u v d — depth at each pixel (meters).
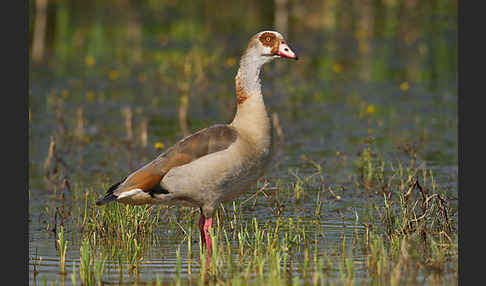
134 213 13.70
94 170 17.41
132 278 11.10
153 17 40.25
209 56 29.80
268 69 29.22
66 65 29.64
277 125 20.30
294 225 13.63
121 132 20.83
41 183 16.53
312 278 10.92
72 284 10.95
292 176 16.73
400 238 12.82
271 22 38.00
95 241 12.82
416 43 33.44
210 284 10.81
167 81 26.86
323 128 21.06
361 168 17.02
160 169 12.23
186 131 20.66
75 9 42.06
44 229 13.66
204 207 12.41
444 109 23.02
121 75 28.05
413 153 16.97
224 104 23.75
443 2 40.81
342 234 13.09
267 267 11.45
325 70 28.88
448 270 11.19
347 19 38.09
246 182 12.44
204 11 41.44
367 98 24.56
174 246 12.71
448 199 14.59
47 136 20.41
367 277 10.91
